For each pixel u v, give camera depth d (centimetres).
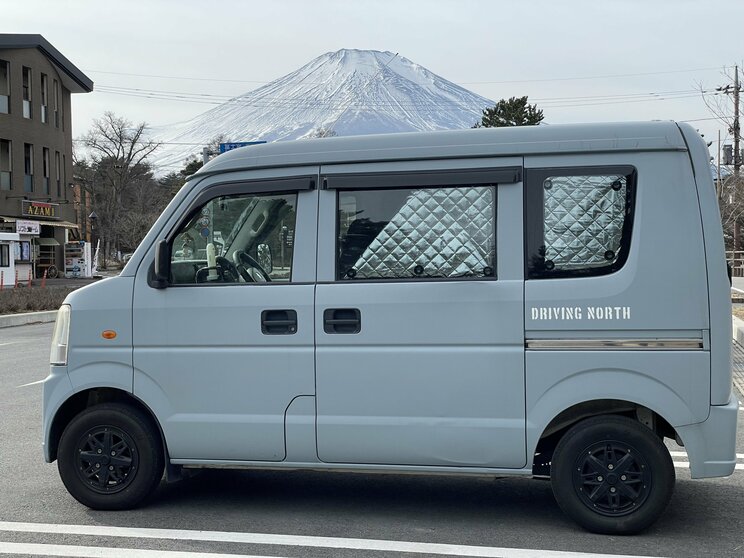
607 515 485
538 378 486
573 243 486
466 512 537
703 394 473
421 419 497
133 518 526
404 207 506
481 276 495
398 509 545
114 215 7688
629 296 478
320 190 517
